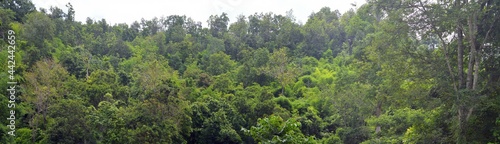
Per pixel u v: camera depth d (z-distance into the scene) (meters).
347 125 31.42
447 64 14.69
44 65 32.50
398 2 14.30
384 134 20.59
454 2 13.48
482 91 13.36
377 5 14.80
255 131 10.25
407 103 15.50
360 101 29.72
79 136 25.30
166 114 26.14
